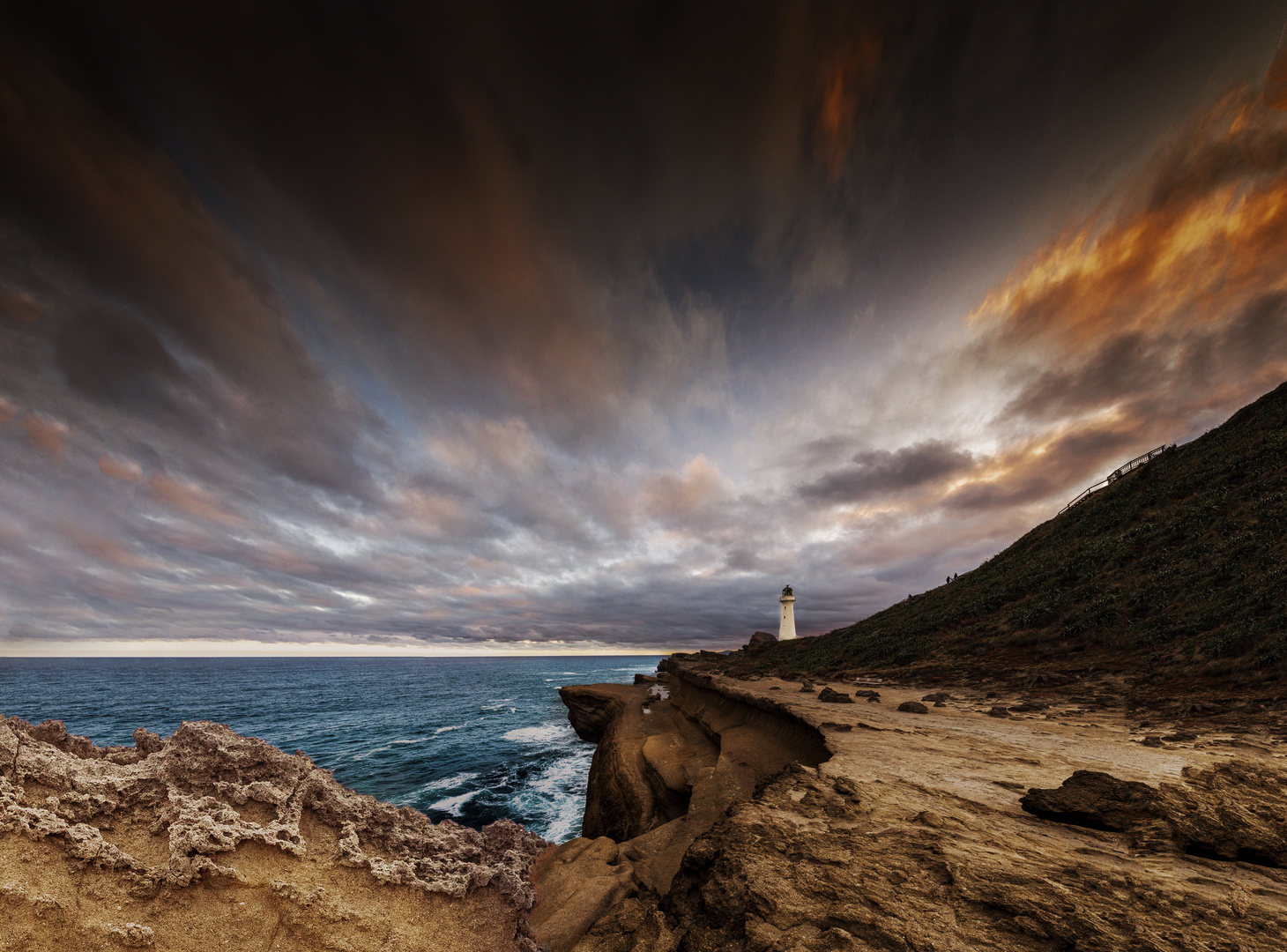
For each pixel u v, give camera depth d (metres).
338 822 3.46
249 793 3.25
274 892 2.81
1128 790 5.24
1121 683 14.96
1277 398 29.72
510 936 3.48
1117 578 22.94
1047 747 9.30
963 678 20.62
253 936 2.62
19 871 2.36
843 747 9.61
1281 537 17.72
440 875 3.46
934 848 4.57
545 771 27.98
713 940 3.78
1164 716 11.59
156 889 2.59
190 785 3.23
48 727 3.36
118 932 2.33
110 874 2.58
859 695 18.08
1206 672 13.55
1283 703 10.83
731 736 16.97
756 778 11.74
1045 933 3.16
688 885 4.80
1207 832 4.38
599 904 5.11
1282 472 22.11
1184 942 2.92
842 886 4.01
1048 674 17.47
